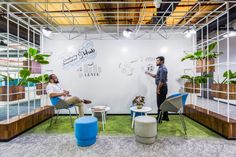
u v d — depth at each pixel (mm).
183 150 2494
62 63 4844
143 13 3602
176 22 4824
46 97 4688
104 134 3182
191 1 3510
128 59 4820
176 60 4824
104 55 4836
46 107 4379
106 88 4848
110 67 4836
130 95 4836
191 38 4812
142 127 2715
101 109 3617
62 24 4836
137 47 4820
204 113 3615
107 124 3855
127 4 3793
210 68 3926
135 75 4824
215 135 3104
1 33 4570
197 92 4152
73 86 4855
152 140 2725
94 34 4832
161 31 4812
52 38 4828
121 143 2750
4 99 2992
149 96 4816
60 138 2982
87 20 4809
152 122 2713
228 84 2992
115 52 4824
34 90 4145
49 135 3135
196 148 2561
